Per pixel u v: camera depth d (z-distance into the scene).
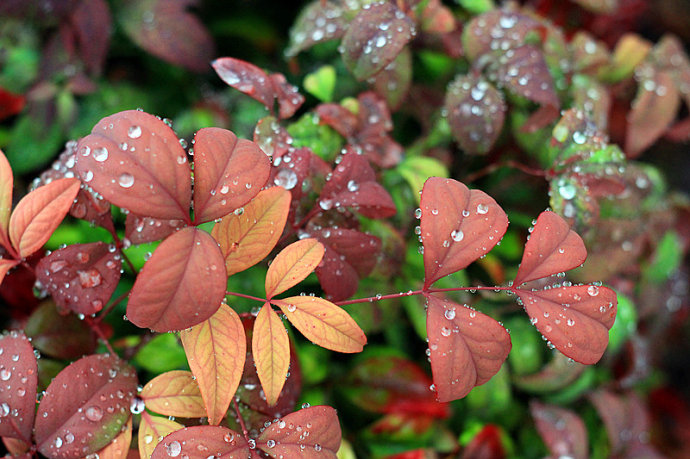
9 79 0.47
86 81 0.47
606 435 0.47
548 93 0.42
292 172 0.38
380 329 0.43
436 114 0.46
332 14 0.43
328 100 0.44
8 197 0.36
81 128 0.48
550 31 0.46
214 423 0.35
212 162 0.35
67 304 0.38
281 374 0.36
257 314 0.36
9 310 0.42
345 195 0.39
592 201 0.41
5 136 0.49
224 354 0.35
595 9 0.47
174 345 0.41
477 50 0.43
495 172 0.46
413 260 0.44
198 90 0.53
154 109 0.51
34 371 0.37
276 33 0.55
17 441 0.36
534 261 0.36
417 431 0.43
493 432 0.44
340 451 0.41
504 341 0.36
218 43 0.55
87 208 0.37
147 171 0.35
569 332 0.36
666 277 0.51
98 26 0.47
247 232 0.36
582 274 0.45
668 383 0.69
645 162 0.70
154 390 0.37
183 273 0.34
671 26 0.75
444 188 0.36
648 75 0.47
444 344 0.36
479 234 0.36
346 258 0.39
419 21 0.43
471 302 0.44
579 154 0.41
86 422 0.36
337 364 0.44
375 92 0.43
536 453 0.46
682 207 0.57
